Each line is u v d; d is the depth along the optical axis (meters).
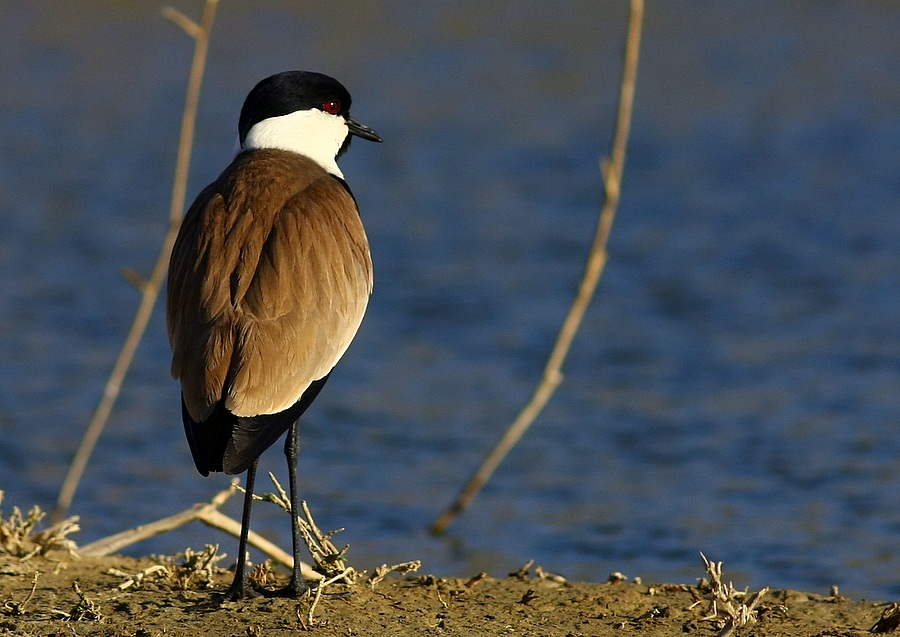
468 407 15.55
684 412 15.23
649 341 17.56
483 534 12.01
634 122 28.86
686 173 25.33
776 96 30.41
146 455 14.12
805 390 15.73
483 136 28.02
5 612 7.94
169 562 9.20
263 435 7.33
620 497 12.92
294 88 9.02
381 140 9.48
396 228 22.41
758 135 27.56
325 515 12.50
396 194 24.44
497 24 37.38
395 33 36.22
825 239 21.39
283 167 8.35
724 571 10.84
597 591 8.62
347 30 36.31
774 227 22.08
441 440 14.55
